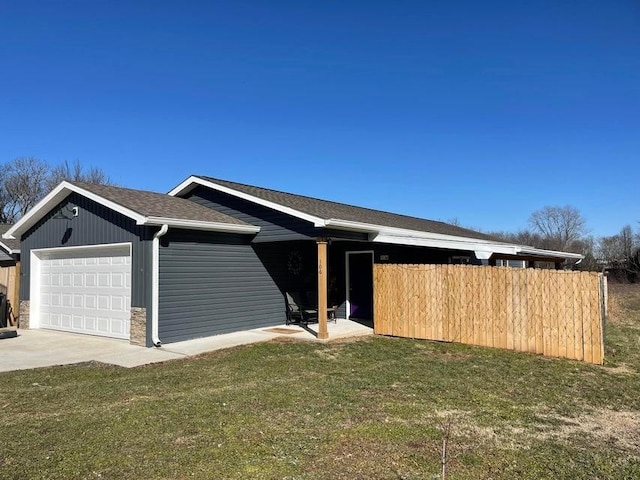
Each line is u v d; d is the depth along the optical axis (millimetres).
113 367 8625
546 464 4305
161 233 10727
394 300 11891
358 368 8461
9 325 14922
